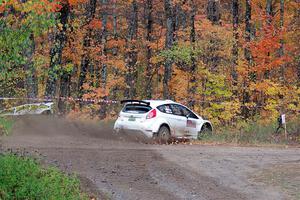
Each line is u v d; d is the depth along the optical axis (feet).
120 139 72.79
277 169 49.88
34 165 40.24
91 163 48.80
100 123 87.86
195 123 79.00
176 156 56.44
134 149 60.29
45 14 39.37
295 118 99.40
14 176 35.94
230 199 38.22
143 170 47.34
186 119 77.25
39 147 56.34
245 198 38.58
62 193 35.86
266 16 109.81
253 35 107.96
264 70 105.81
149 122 71.87
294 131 90.02
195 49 102.12
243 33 107.55
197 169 49.08
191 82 104.37
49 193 34.88
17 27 38.86
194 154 58.59
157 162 51.78
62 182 38.19
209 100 100.53
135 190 39.88
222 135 80.79
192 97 103.30
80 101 106.93
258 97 107.86
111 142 67.46
